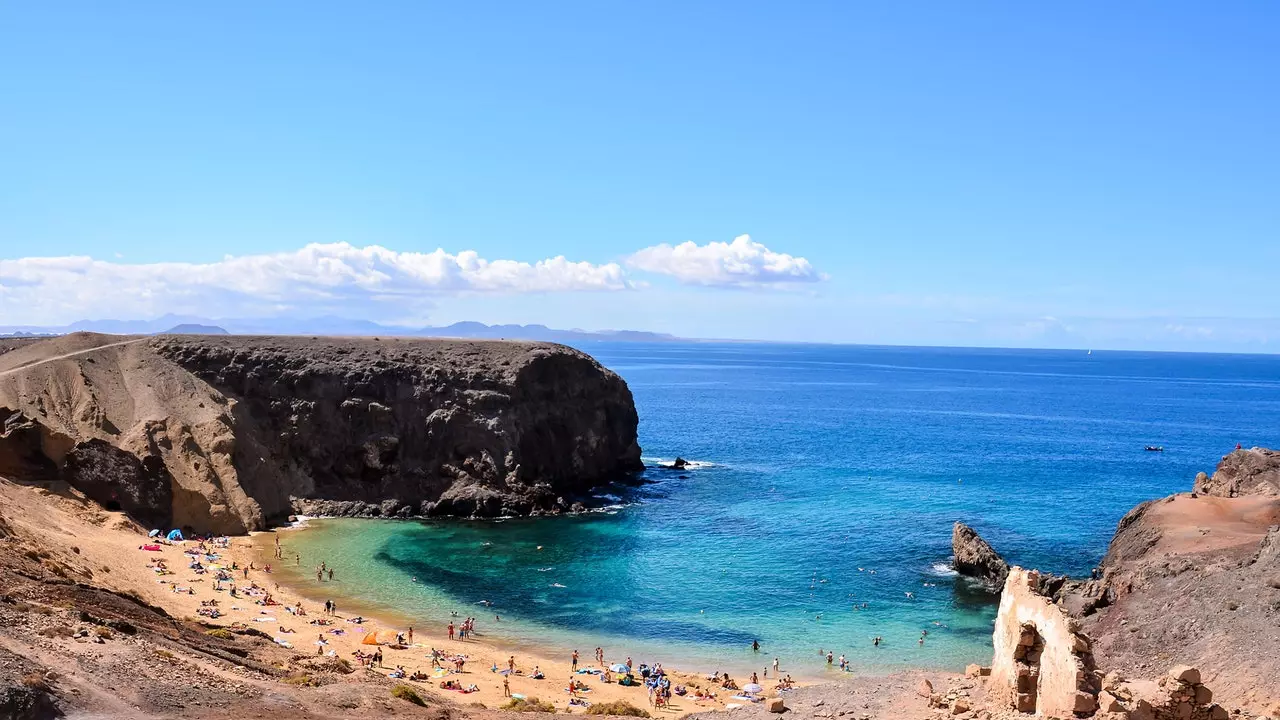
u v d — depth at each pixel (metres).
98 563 65.88
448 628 66.00
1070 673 31.08
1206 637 48.72
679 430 192.62
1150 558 63.38
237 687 36.88
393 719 36.75
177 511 89.50
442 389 113.38
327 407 111.88
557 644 63.50
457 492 106.12
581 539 93.06
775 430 193.25
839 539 92.69
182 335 121.12
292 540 90.88
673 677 57.22
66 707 30.59
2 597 40.09
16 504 71.81
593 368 128.50
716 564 83.62
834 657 61.19
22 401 89.25
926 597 73.94
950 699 40.38
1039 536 93.81
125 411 97.50
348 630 63.25
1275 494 73.56
